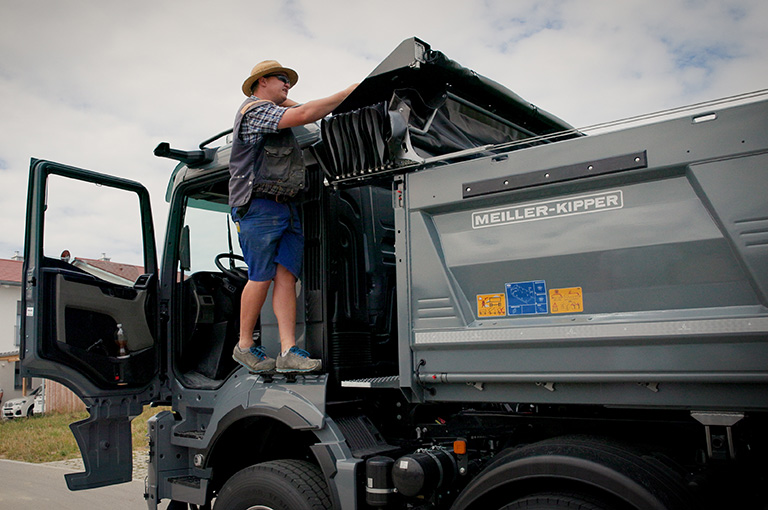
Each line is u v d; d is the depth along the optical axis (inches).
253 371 144.4
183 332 179.9
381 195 164.9
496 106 157.2
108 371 166.6
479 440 131.7
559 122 171.5
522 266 108.0
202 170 169.6
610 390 98.0
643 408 98.0
